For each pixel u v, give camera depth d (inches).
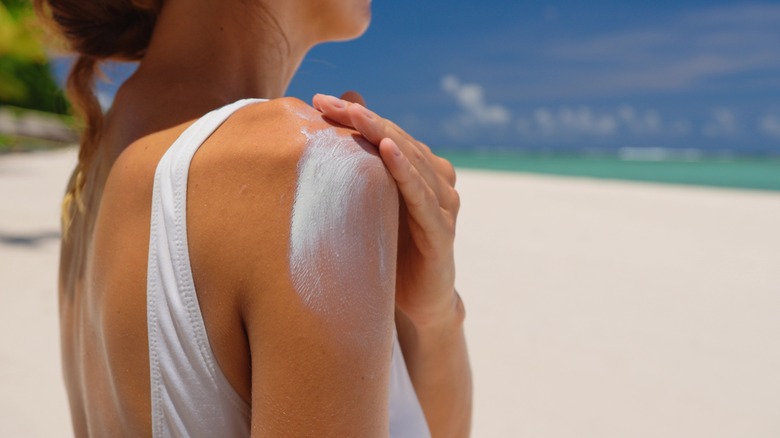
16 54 470.3
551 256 344.5
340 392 27.0
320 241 28.0
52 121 1215.6
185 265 29.9
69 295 44.4
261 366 27.9
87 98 43.9
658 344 214.2
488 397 172.4
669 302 263.0
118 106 40.7
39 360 178.4
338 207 28.4
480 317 237.8
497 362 195.9
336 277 27.7
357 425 27.1
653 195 668.7
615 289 280.5
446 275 37.1
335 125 31.3
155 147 34.7
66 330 44.9
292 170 28.7
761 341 219.3
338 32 47.6
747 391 179.0
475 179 889.5
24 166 828.6
